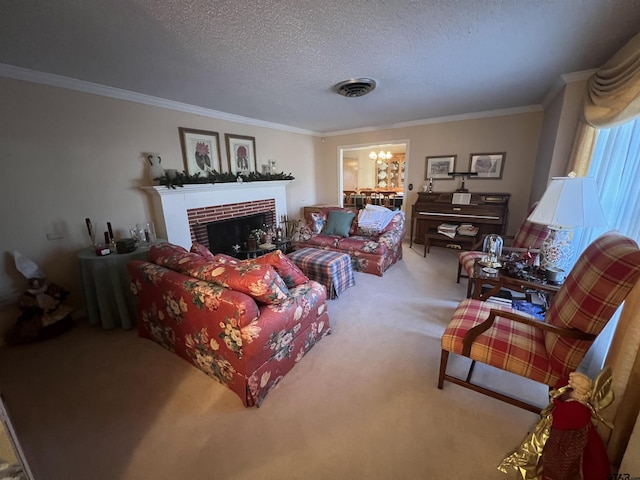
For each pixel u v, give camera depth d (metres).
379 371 1.83
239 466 1.26
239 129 4.17
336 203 6.03
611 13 1.53
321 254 3.11
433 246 4.78
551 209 1.68
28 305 2.28
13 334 2.23
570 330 1.22
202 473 1.24
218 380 1.76
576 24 1.65
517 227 4.30
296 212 5.57
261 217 4.52
